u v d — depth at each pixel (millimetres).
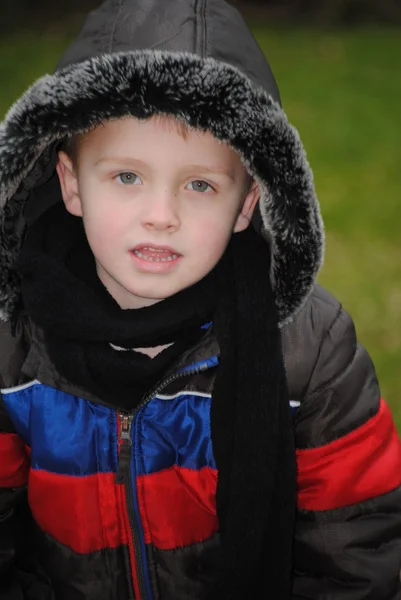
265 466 1686
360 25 12297
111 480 1744
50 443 1729
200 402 1748
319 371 1752
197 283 1716
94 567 1783
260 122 1548
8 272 1740
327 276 4703
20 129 1603
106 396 1690
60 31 11180
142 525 1760
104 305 1695
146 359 1687
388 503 1787
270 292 1743
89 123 1539
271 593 1784
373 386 1806
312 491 1799
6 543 1837
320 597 1822
